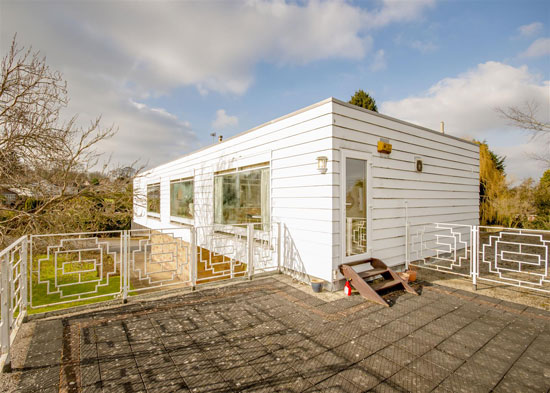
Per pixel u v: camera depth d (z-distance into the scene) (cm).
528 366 245
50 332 296
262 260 590
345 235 462
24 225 677
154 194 1339
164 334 298
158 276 1145
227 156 728
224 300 401
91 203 758
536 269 608
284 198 535
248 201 642
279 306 381
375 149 517
